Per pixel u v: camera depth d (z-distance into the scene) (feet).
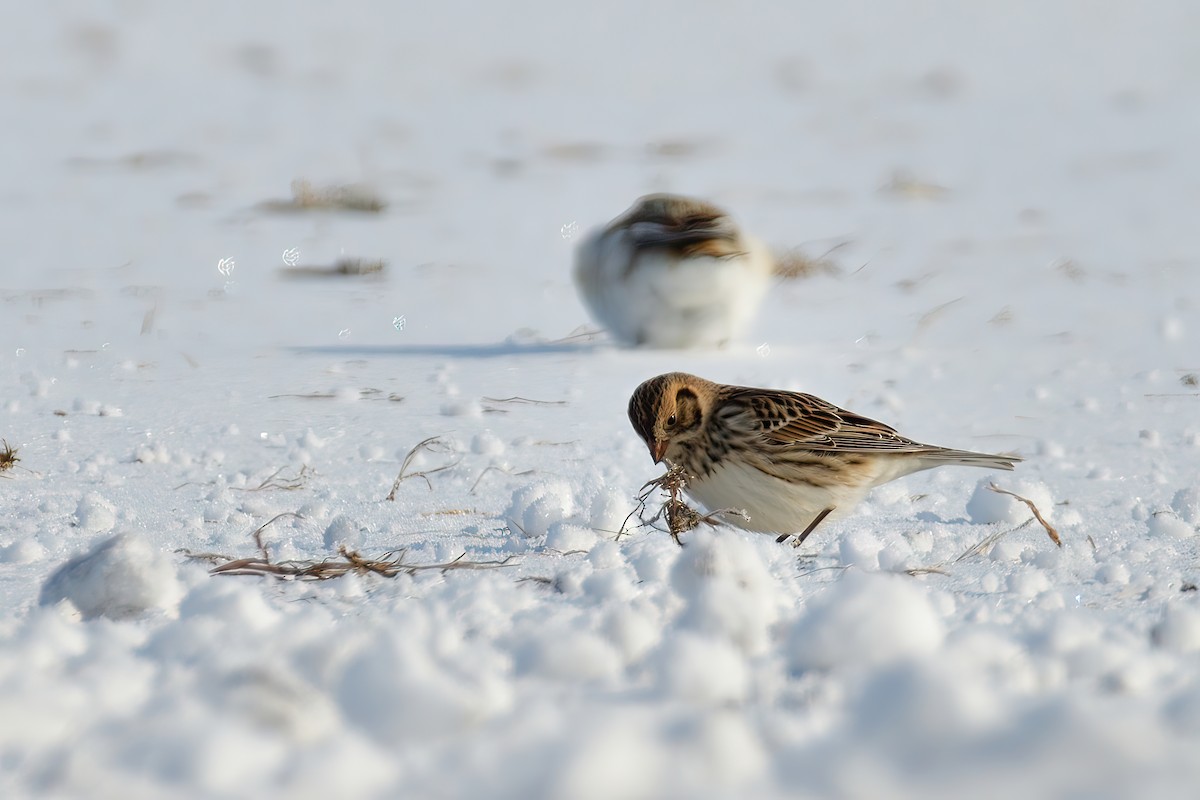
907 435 43.45
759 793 11.16
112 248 90.84
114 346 58.54
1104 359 58.13
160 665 16.62
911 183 131.34
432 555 25.77
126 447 40.29
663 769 11.23
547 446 41.22
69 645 17.43
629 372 53.67
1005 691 14.21
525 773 11.23
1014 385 52.26
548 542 26.55
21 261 84.53
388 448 40.73
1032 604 21.66
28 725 13.97
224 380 51.29
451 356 57.77
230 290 76.23
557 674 16.14
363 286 79.56
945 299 77.10
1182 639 18.02
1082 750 10.78
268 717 13.48
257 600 19.47
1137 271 87.35
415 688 13.73
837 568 25.21
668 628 19.16
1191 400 49.55
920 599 16.94
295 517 31.22
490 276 84.33
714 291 57.62
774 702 15.01
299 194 112.98
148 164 138.62
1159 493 35.35
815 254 94.94
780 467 29.43
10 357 55.21
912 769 11.02
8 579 24.04
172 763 12.07
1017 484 31.68
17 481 35.58
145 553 21.56
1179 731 12.50
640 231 58.29
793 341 62.59
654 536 28.35
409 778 11.85
